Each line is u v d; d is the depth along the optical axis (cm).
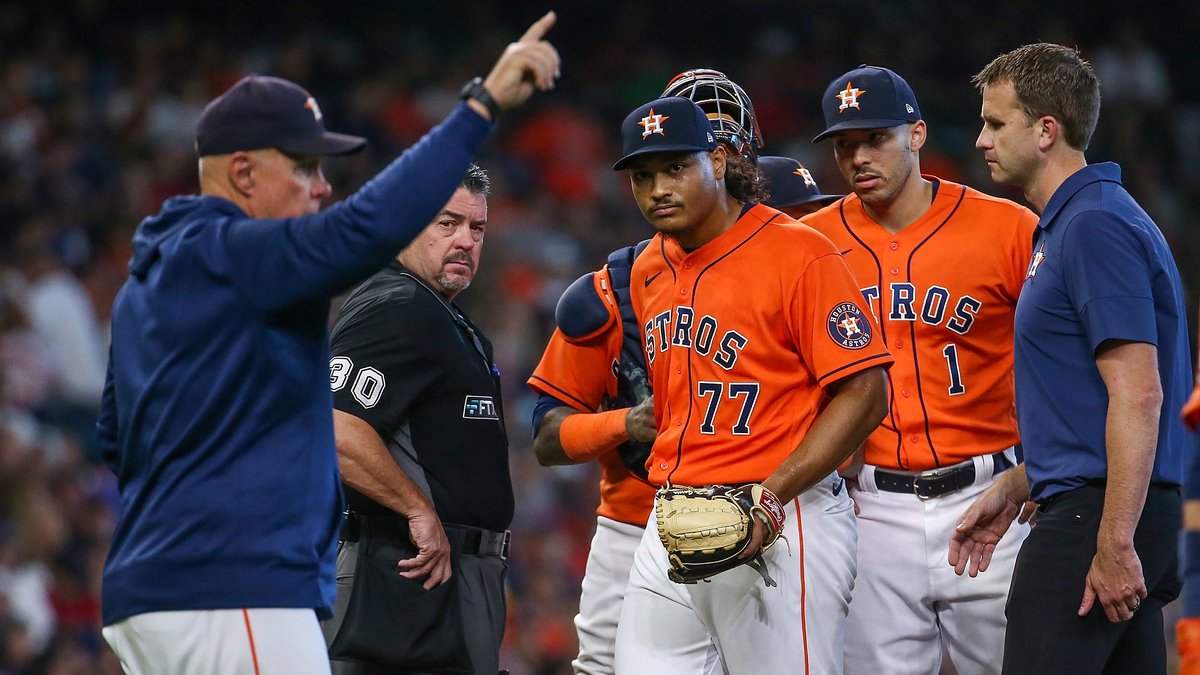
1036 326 1248
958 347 1415
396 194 982
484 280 4822
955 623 1432
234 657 1016
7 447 3191
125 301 1088
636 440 1370
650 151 1209
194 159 4881
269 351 1030
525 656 3350
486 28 6256
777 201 1608
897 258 1441
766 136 6044
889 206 1455
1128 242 1200
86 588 3170
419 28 6256
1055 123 1276
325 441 1083
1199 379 934
